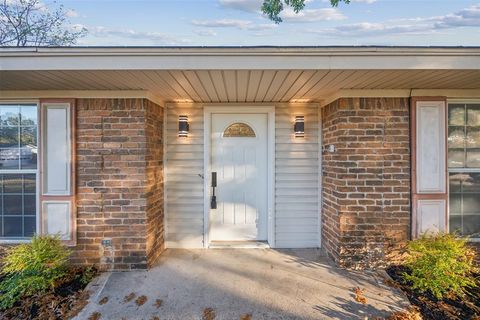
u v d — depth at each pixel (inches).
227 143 179.3
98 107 143.2
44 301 114.6
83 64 104.3
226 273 140.2
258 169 180.2
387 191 143.2
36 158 148.2
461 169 148.5
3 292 120.4
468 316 103.0
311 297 117.6
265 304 113.0
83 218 143.9
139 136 143.3
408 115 143.3
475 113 149.3
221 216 180.7
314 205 177.9
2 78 118.5
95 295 119.3
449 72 111.3
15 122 148.3
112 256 143.6
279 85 132.3
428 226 143.5
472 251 136.6
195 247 176.9
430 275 118.3
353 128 142.4
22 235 150.4
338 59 105.2
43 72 109.2
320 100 169.8
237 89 140.5
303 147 176.7
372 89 141.2
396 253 143.3
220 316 105.4
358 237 143.5
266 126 179.2
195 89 140.2
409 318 102.0
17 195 150.2
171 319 103.8
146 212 144.1
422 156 143.1
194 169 176.9
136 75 114.3
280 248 175.8
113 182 143.6
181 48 101.8
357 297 117.0
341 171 143.3
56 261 124.7
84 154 143.5
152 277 135.9
